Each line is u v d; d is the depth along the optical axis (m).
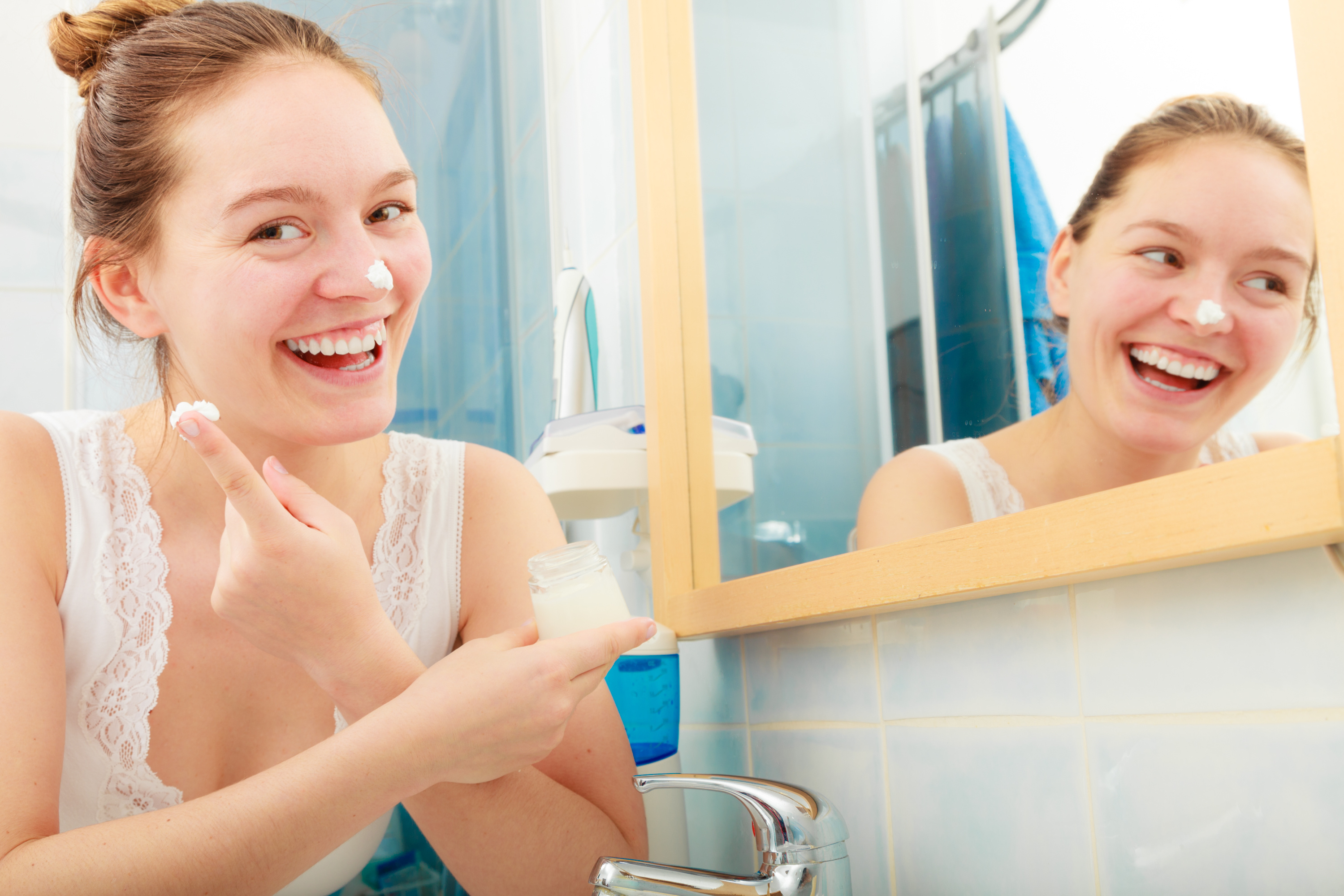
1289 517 0.35
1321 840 0.36
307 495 0.56
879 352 0.61
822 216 0.68
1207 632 0.41
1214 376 0.39
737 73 0.80
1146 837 0.43
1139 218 0.43
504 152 1.46
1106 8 0.45
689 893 0.45
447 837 0.63
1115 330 0.44
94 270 0.66
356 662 0.55
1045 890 0.48
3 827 0.51
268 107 0.59
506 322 1.43
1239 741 0.39
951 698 0.54
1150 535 0.40
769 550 0.73
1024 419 0.49
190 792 0.71
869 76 0.64
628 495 0.94
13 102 1.36
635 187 1.01
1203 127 0.40
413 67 1.46
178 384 0.73
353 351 0.64
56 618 0.64
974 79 0.54
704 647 0.84
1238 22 0.38
